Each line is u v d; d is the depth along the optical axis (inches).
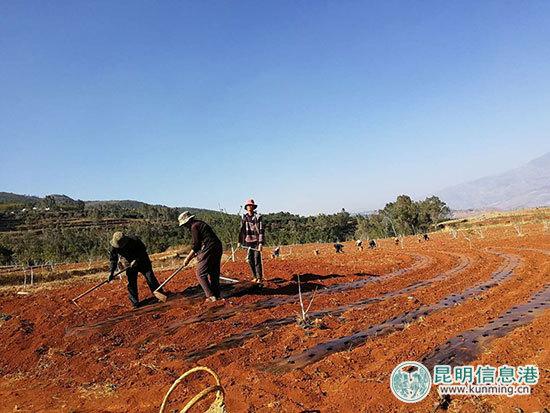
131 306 370.3
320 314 314.5
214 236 358.6
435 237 1416.1
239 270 534.0
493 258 604.7
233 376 203.2
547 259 537.6
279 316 313.4
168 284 458.3
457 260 623.2
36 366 253.9
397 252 851.4
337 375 194.5
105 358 250.7
